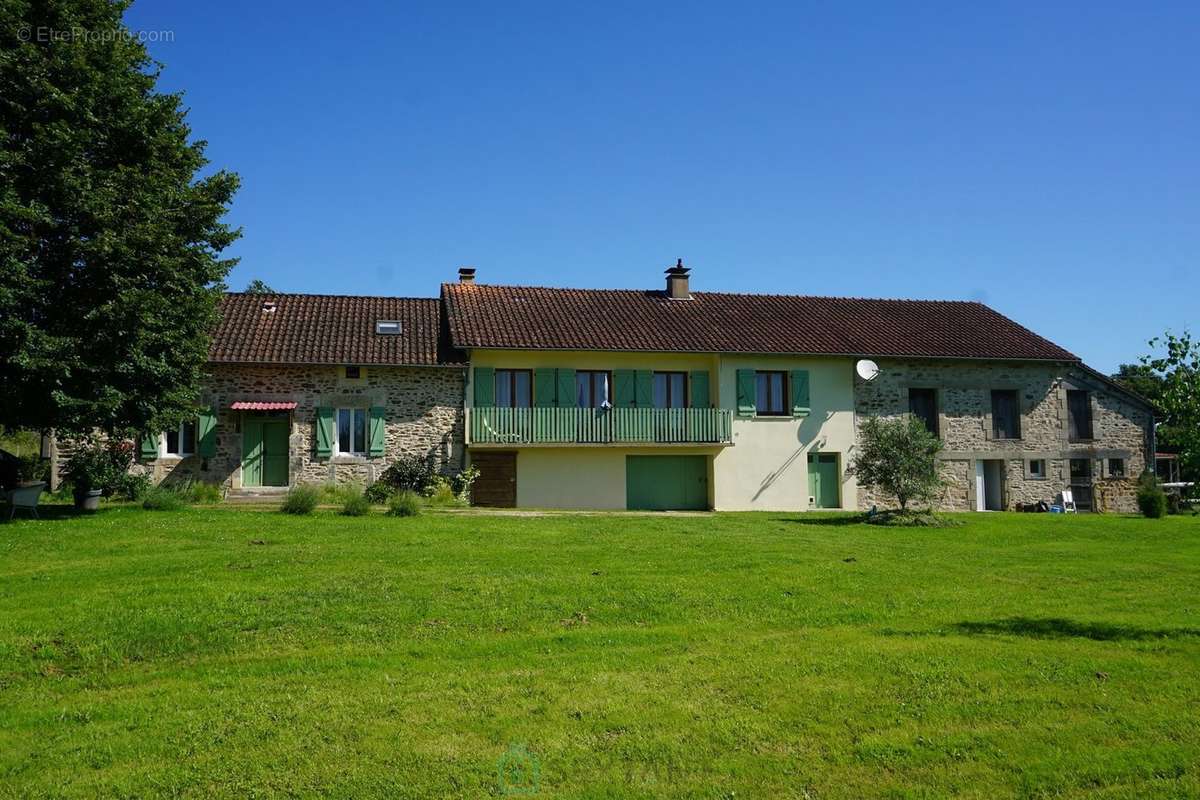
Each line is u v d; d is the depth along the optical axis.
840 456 24.97
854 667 7.39
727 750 5.75
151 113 15.91
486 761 5.56
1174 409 8.64
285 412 21.69
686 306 26.64
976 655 7.75
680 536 14.94
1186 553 14.61
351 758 5.62
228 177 17.38
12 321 14.05
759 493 24.36
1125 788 5.23
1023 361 26.16
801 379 24.81
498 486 22.95
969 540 15.95
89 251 14.74
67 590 9.70
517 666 7.53
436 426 22.16
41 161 14.48
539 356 23.22
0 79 14.41
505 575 10.89
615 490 23.67
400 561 11.70
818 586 10.89
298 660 7.69
